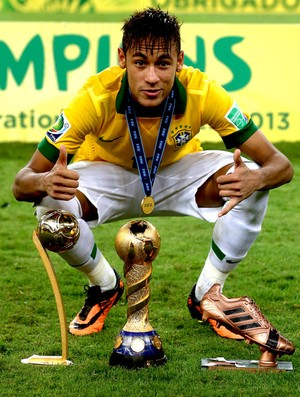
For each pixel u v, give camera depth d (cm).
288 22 960
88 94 339
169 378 317
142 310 331
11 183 809
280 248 573
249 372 323
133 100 342
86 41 940
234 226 356
